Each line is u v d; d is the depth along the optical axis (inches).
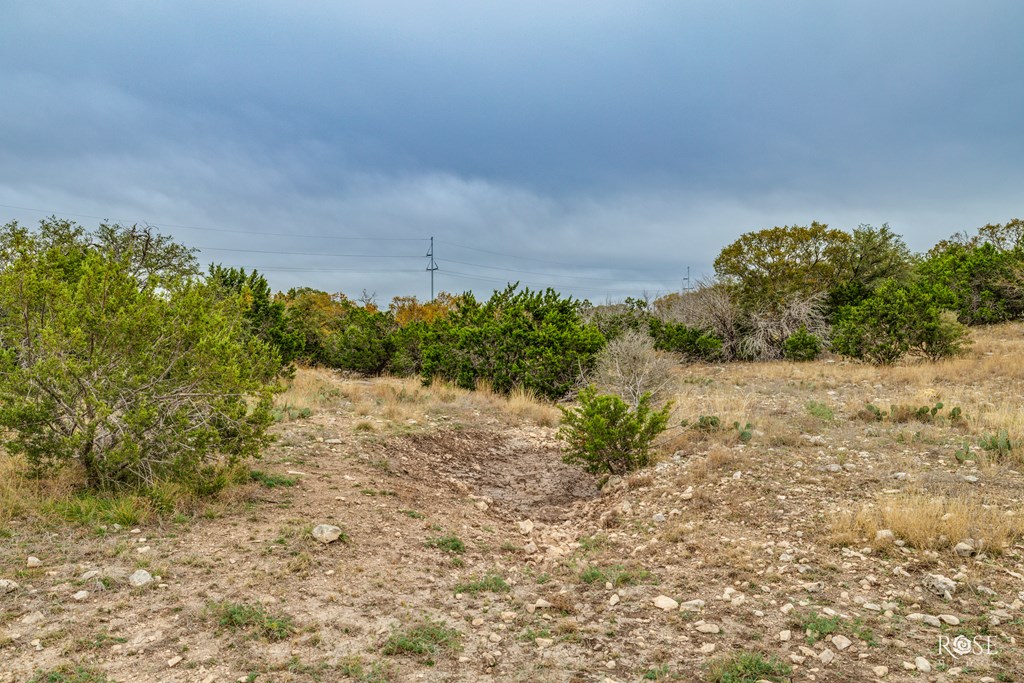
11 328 234.7
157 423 232.1
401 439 364.5
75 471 229.8
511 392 572.1
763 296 977.5
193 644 142.4
